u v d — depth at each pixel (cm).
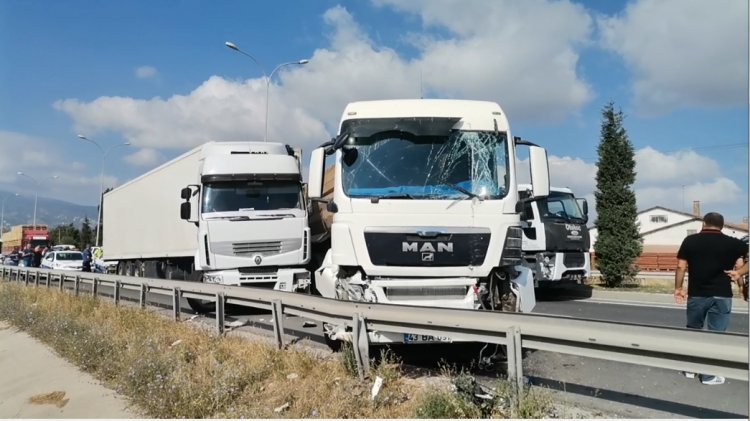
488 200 664
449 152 686
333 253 684
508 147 696
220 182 1245
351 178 682
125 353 780
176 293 1095
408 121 700
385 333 616
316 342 816
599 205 1900
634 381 616
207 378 634
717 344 403
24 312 1334
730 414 486
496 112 711
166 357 713
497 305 677
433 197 663
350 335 643
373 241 654
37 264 3797
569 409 488
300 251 1248
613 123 1898
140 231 1984
